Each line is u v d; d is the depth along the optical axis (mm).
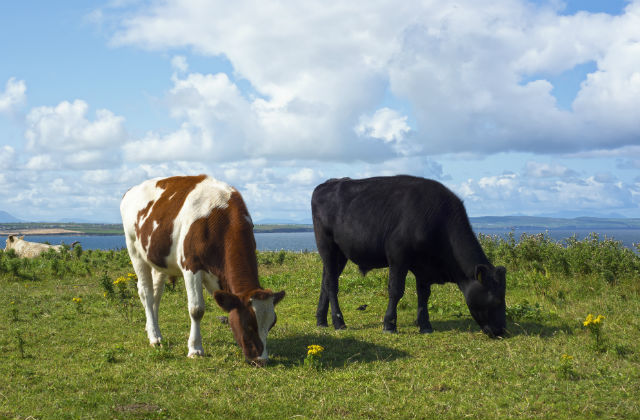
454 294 10516
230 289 5992
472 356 6242
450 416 4492
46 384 5371
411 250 7457
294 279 12797
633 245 11867
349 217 7934
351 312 9422
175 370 5766
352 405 4754
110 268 15617
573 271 11484
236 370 5809
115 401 4859
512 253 13469
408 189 7621
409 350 6621
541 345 6594
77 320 8617
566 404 4617
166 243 6500
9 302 10023
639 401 4625
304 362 5918
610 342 6578
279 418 4508
